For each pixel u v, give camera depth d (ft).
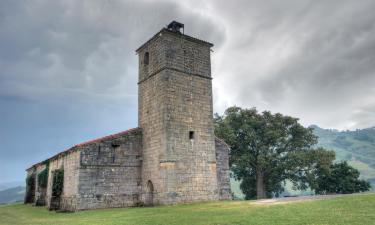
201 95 108.27
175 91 102.27
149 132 104.99
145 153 105.40
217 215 61.87
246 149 190.80
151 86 107.45
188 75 106.42
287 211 57.88
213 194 102.78
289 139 197.88
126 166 102.94
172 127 98.84
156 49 107.24
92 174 95.86
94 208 94.27
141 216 69.62
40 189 121.80
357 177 203.21
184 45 107.96
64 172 104.94
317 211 55.26
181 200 95.20
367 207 54.60
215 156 109.09
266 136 188.55
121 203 99.19
